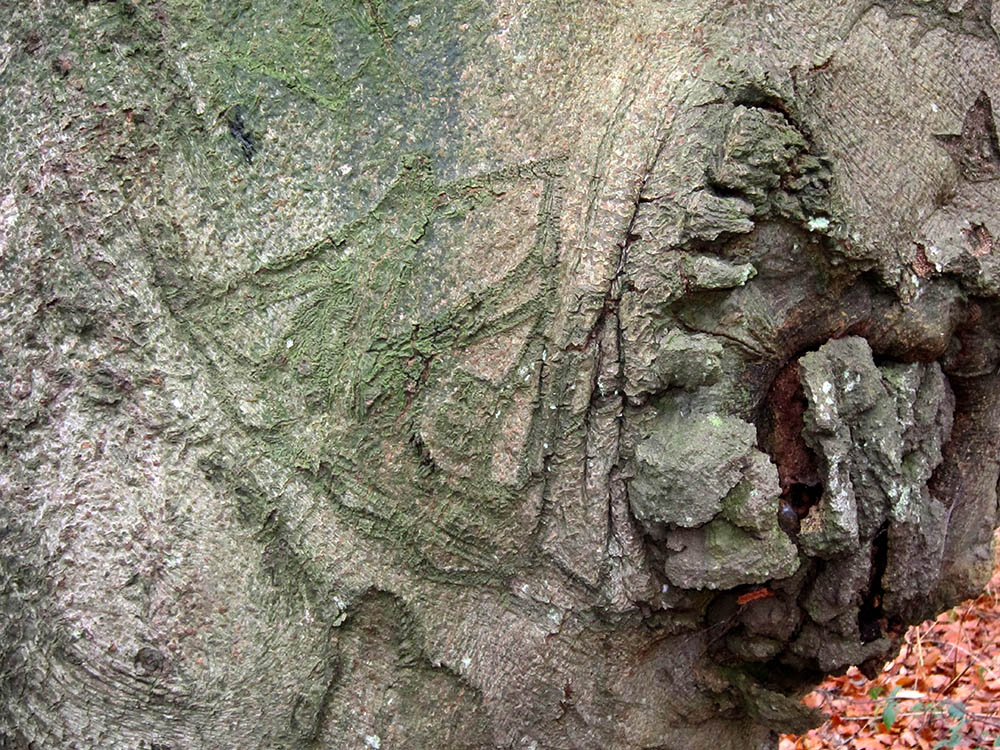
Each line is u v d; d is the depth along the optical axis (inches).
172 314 59.1
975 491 78.3
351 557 61.1
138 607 57.2
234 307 59.5
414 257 61.0
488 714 65.4
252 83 59.6
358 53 60.7
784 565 62.4
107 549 57.2
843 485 65.5
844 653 70.9
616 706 70.1
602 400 63.1
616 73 62.9
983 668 148.1
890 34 66.9
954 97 68.9
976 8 69.2
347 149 60.5
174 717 57.9
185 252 58.9
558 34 62.7
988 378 75.4
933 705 142.3
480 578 64.7
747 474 61.5
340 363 60.4
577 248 61.8
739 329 63.4
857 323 67.9
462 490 62.8
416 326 60.9
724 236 61.3
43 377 57.7
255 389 59.7
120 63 58.4
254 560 59.4
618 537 64.9
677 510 61.7
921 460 69.7
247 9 59.6
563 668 67.4
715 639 72.5
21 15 58.0
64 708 57.1
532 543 64.9
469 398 62.0
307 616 60.3
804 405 67.0
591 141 62.2
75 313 58.0
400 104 61.2
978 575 77.9
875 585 71.3
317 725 60.6
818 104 63.3
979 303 71.1
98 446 57.9
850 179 64.4
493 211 61.7
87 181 58.1
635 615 67.2
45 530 57.2
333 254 60.3
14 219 57.9
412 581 62.9
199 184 59.1
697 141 61.1
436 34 61.5
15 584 57.3
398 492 61.8
